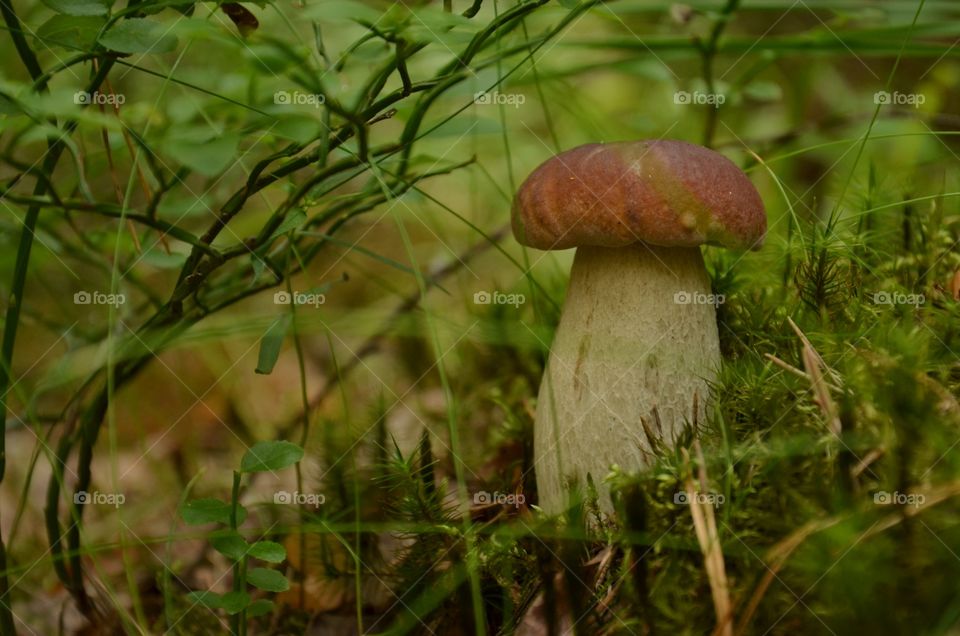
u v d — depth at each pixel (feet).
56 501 1.59
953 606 1.40
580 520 1.49
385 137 2.57
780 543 1.43
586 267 1.57
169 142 1.40
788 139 2.04
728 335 1.63
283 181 1.63
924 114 1.95
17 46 1.46
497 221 2.40
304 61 1.45
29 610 1.67
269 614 1.63
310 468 1.74
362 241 2.69
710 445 1.51
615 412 1.54
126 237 1.68
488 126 1.67
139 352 1.58
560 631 1.47
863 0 1.89
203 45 1.77
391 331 1.90
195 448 1.95
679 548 1.46
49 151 1.49
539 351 1.83
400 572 1.58
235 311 2.09
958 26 1.80
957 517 1.42
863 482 1.46
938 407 1.47
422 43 1.47
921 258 1.67
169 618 1.53
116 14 1.42
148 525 1.78
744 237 1.52
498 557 1.51
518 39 1.77
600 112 2.11
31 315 1.77
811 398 1.51
